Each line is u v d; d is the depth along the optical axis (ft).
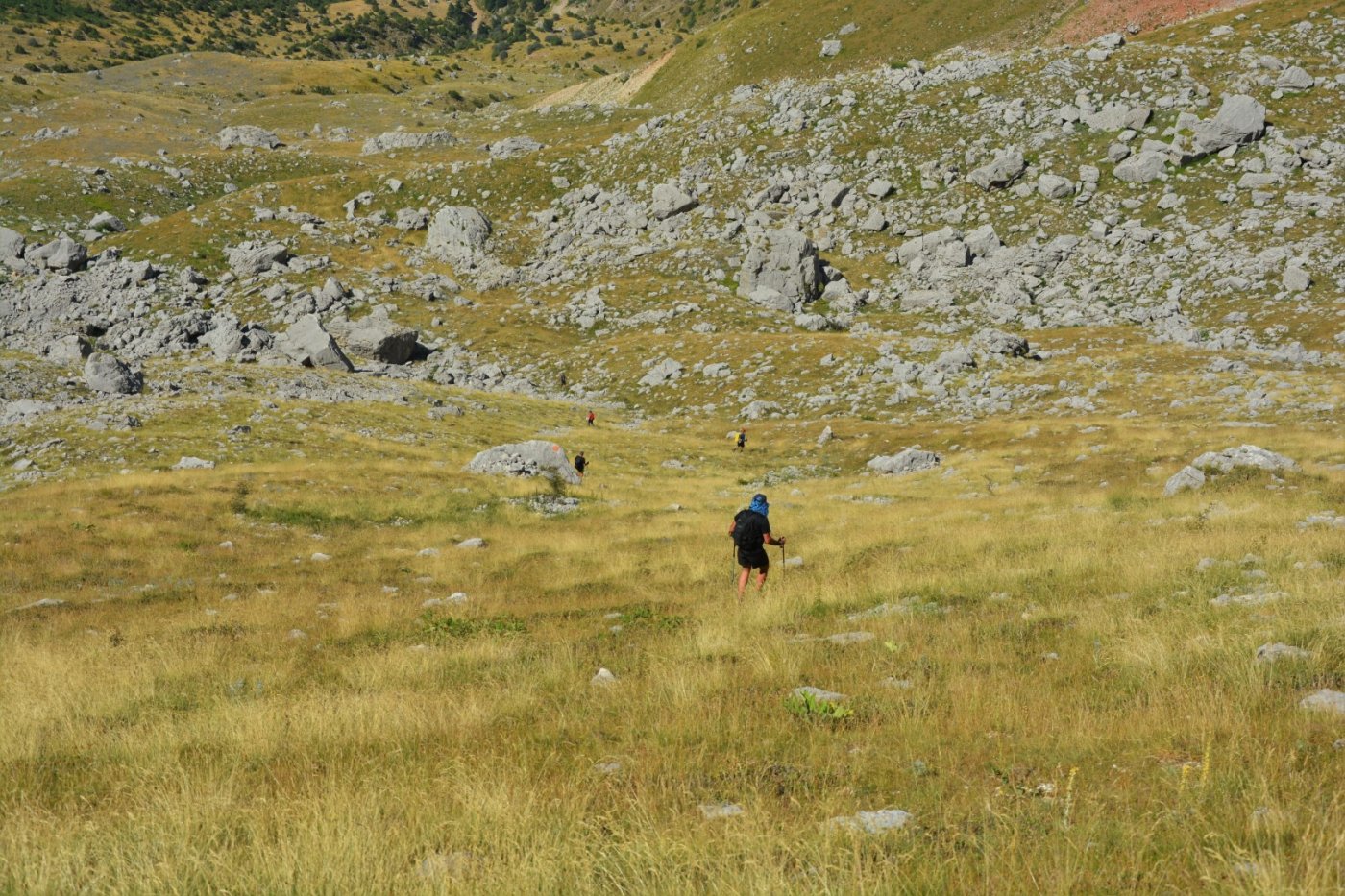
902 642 32.30
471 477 129.49
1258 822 13.91
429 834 16.48
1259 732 18.58
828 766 19.20
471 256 361.71
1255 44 348.38
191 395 178.60
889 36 475.72
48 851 15.34
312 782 20.10
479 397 224.74
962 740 20.38
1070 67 354.74
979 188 326.85
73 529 89.45
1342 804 14.29
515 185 411.54
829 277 306.14
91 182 405.39
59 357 215.10
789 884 12.85
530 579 66.28
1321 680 21.91
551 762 21.07
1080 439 141.79
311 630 49.03
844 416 201.05
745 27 537.65
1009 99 354.74
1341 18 343.05
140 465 130.41
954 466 139.23
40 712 30.32
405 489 120.06
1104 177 310.24
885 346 237.86
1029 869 12.80
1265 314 222.89
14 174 412.57
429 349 288.51
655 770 19.72
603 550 78.74
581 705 26.78
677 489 134.51
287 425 158.71
